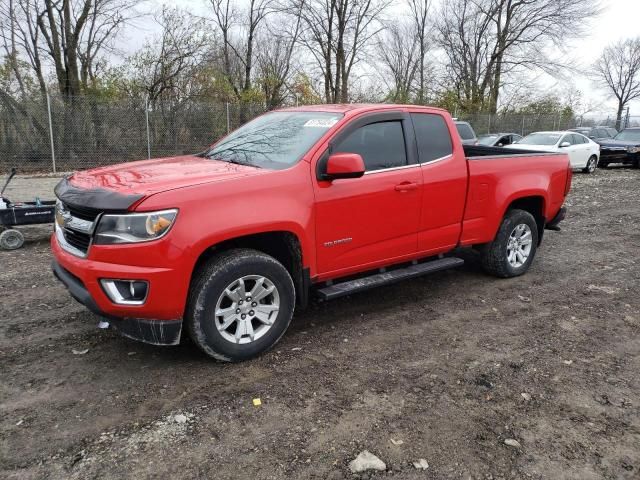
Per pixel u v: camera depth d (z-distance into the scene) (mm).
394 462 2668
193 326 3457
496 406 3219
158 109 16984
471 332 4371
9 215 6648
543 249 7324
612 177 17766
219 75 23656
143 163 4395
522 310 4914
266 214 3600
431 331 4379
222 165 4094
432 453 2748
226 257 3547
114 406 3143
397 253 4637
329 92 28094
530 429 2986
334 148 4098
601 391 3432
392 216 4469
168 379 3477
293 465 2629
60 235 3789
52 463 2619
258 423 2988
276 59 27953
